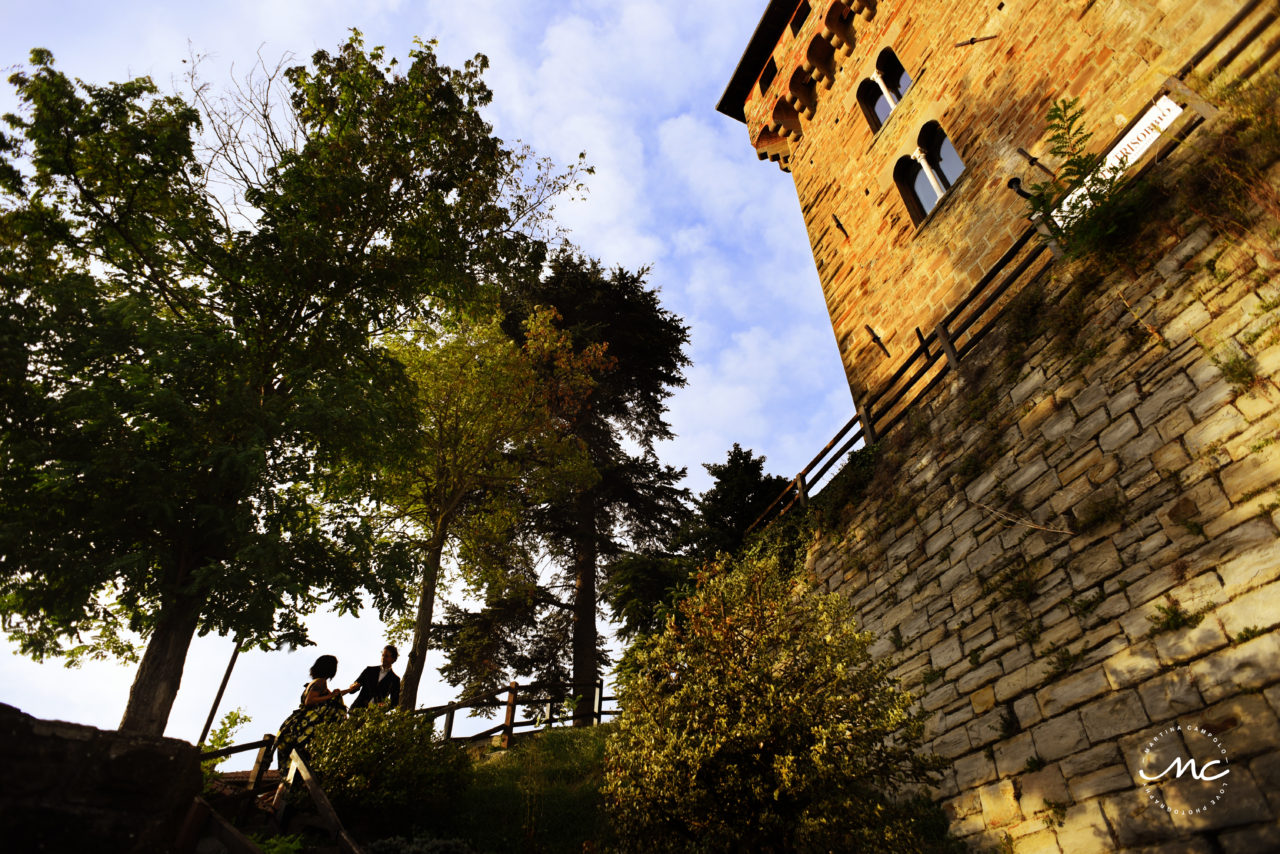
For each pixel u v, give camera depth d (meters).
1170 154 7.24
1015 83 10.76
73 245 7.87
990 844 6.30
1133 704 5.62
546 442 14.52
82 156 8.00
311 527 7.79
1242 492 5.45
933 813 6.88
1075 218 7.67
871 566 9.44
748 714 5.86
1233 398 5.76
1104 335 7.15
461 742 11.00
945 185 12.02
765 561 7.45
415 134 10.62
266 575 6.65
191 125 8.73
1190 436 5.99
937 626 7.95
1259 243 5.98
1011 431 7.90
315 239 8.80
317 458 8.26
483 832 8.08
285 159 9.12
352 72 10.43
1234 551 5.36
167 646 6.94
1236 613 5.20
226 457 6.71
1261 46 6.95
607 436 20.73
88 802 3.85
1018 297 8.50
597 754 10.21
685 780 5.63
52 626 6.65
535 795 8.90
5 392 6.22
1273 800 4.57
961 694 7.29
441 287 10.89
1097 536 6.47
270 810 7.36
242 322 8.67
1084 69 9.59
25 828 3.63
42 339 6.57
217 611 6.66
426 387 13.38
